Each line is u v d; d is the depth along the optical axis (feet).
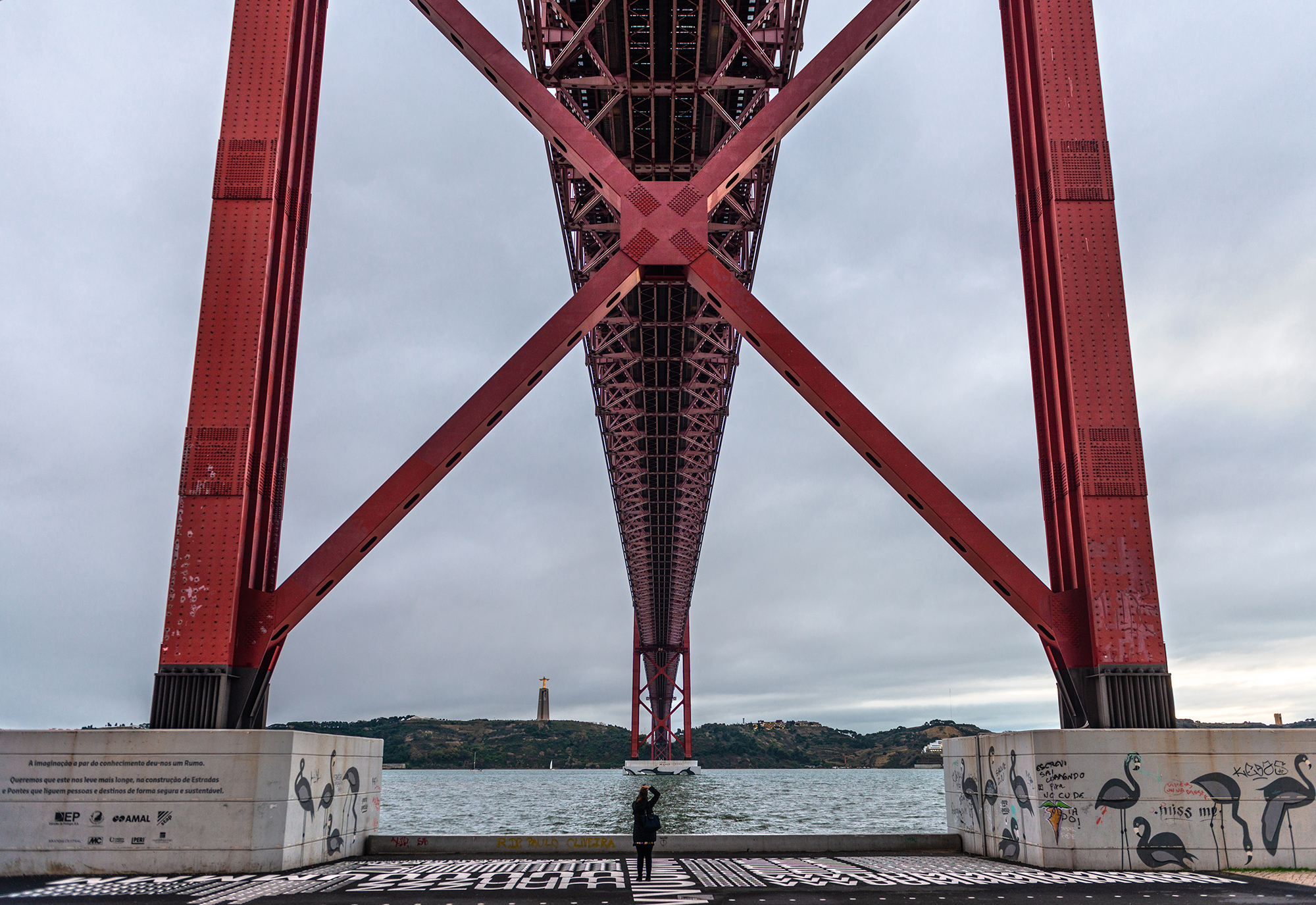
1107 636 51.72
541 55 81.82
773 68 83.10
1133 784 48.47
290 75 58.85
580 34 79.61
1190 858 47.65
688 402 159.74
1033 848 49.90
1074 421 54.54
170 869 46.78
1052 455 57.16
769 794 320.50
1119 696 50.96
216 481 52.06
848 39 63.31
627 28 80.43
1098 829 48.21
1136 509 53.31
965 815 60.18
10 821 47.16
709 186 60.95
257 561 54.49
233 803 47.50
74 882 44.04
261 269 54.70
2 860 46.75
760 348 58.80
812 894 40.75
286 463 58.44
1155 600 52.13
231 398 52.95
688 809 210.59
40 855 46.88
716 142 99.76
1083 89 59.06
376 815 61.21
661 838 58.90
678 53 87.76
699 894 40.65
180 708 49.32
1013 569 54.13
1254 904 36.68
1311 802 48.06
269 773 47.85
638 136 99.86
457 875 46.88
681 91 87.10
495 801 266.36
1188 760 48.70
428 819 175.01
